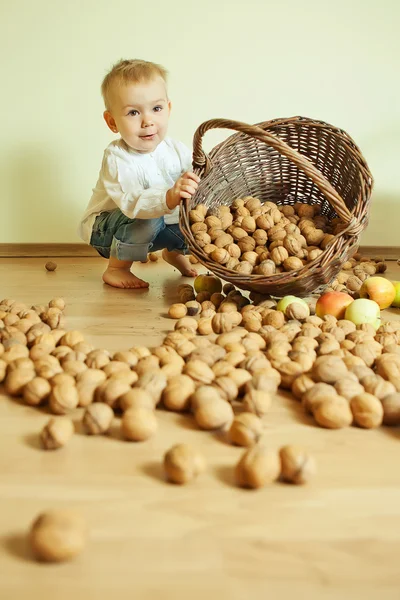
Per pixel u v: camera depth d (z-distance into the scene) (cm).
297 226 189
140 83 199
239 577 66
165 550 70
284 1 277
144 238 216
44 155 286
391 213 298
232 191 209
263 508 78
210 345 131
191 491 82
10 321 152
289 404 112
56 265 266
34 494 81
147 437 96
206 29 278
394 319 176
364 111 289
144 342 151
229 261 174
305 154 208
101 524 75
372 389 107
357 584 65
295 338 138
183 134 289
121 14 274
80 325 166
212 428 100
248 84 285
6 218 293
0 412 107
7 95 279
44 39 274
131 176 210
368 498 81
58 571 66
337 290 194
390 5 279
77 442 96
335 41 281
